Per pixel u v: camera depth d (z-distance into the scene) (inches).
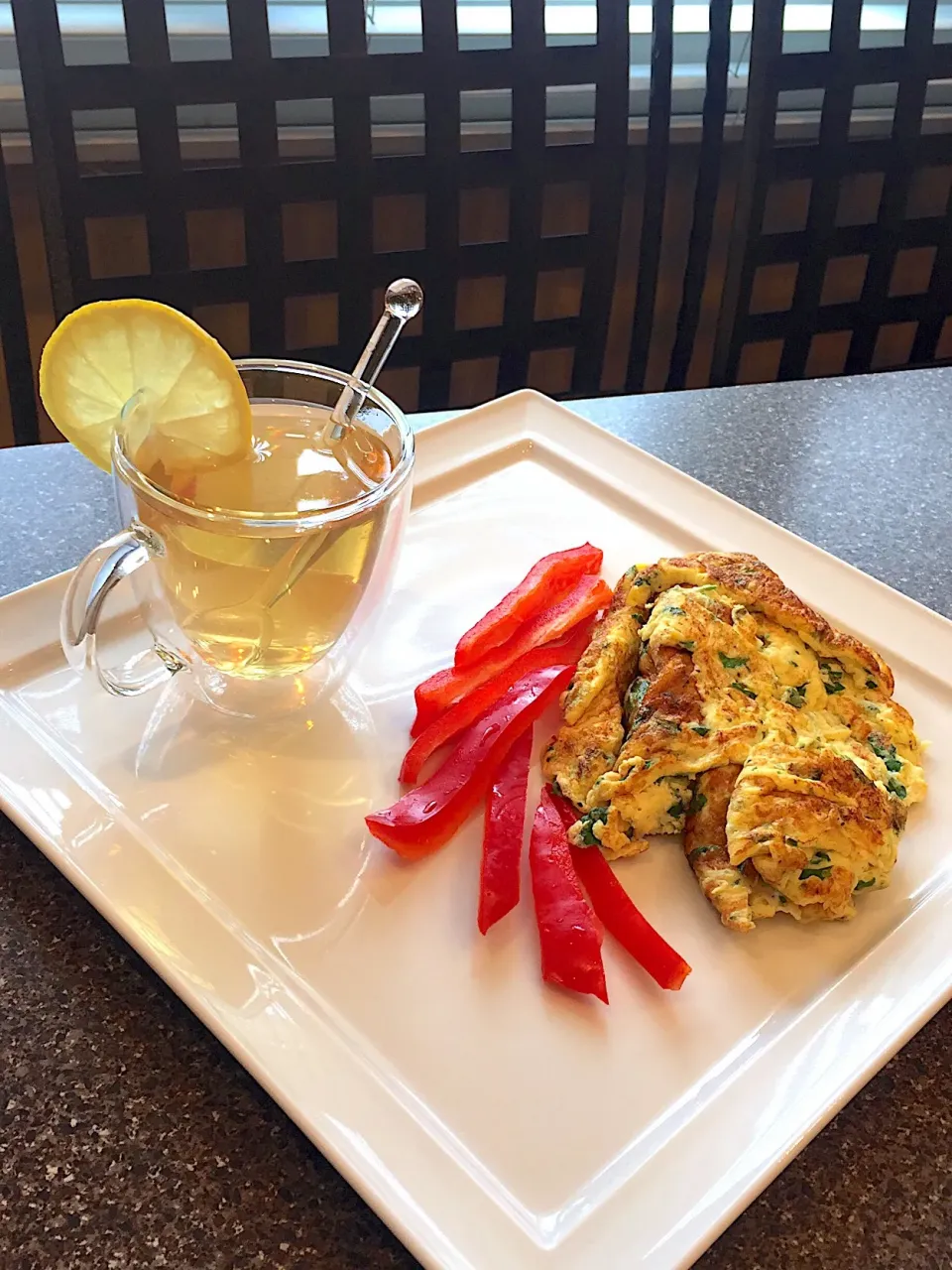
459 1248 8.1
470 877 11.2
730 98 29.7
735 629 12.8
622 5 22.0
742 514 16.4
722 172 30.4
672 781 11.8
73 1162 8.8
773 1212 9.0
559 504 16.7
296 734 12.4
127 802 11.3
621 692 13.1
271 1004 9.6
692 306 26.5
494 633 13.3
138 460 12.1
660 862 11.6
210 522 11.1
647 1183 8.7
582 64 22.2
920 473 18.6
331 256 27.1
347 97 21.0
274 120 20.8
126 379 11.8
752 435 19.2
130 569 11.4
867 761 12.1
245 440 12.1
